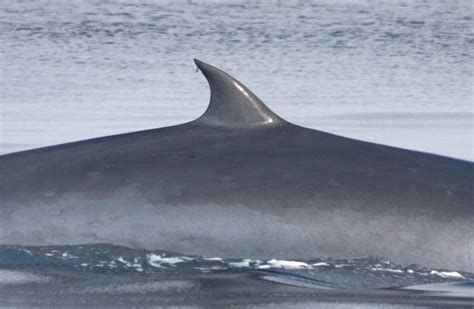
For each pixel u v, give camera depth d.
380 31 182.75
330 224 46.41
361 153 50.00
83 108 111.69
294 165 48.69
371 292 43.50
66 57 150.62
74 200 47.78
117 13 197.50
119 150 50.22
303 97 122.50
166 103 116.50
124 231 46.81
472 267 45.72
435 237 46.22
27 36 169.00
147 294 42.81
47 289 43.38
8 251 46.81
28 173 49.47
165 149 49.97
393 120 106.50
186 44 164.50
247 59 151.75
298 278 44.88
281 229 46.38
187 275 44.94
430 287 44.31
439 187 48.09
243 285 43.78
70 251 46.69
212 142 50.22
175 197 47.34
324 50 161.62
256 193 47.28
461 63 151.25
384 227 46.38
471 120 107.00
